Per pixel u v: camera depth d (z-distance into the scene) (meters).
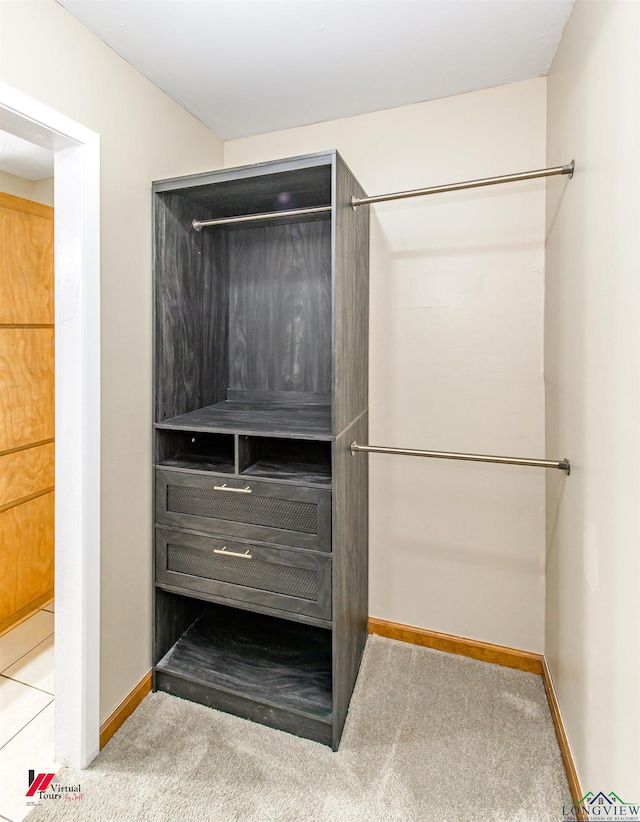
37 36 1.29
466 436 1.99
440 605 2.09
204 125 2.10
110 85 1.55
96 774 1.48
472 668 1.98
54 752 1.57
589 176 1.25
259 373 2.25
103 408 1.56
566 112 1.50
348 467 1.73
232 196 1.86
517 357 1.89
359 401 1.90
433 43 1.57
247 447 1.76
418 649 2.10
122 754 1.56
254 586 1.70
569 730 1.48
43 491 2.56
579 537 1.37
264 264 2.21
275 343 2.21
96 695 1.54
